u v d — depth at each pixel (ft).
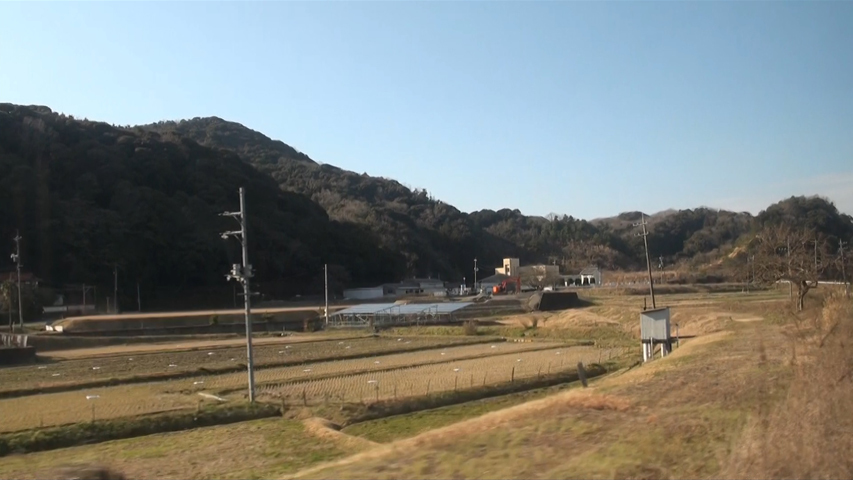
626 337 181.78
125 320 223.10
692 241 551.59
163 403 95.40
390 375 120.98
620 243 589.73
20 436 74.79
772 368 67.31
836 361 47.70
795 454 34.01
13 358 146.92
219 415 87.30
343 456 66.03
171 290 322.96
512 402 96.27
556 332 196.85
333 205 541.75
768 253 206.90
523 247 600.39
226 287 336.90
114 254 304.91
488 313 261.85
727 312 186.80
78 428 78.48
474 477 38.32
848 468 32.35
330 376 120.78
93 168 344.49
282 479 46.42
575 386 106.83
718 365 78.74
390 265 438.81
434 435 52.85
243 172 422.41
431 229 550.77
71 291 284.20
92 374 127.65
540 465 39.60
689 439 42.24
